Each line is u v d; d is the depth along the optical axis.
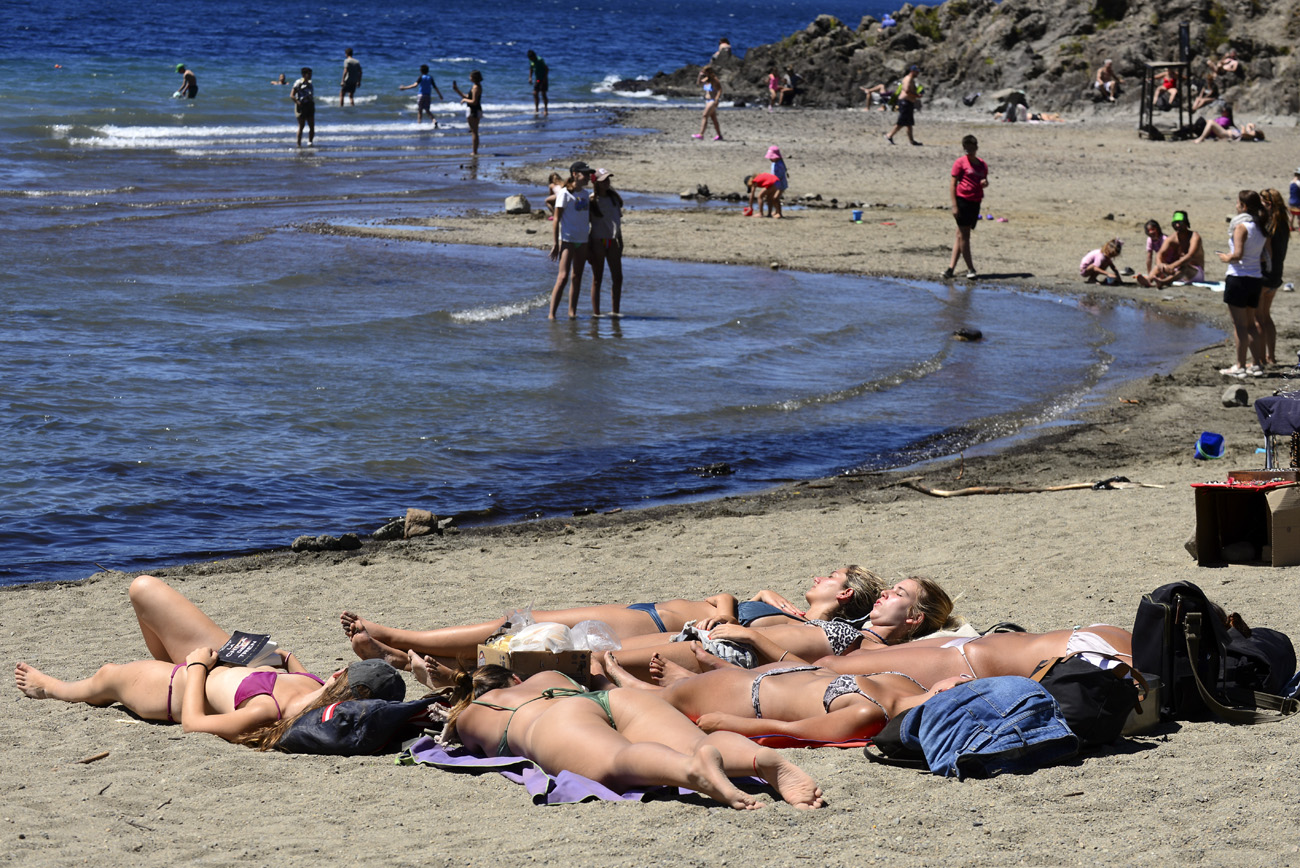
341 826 4.00
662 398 12.17
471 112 32.81
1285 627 5.84
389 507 9.14
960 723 4.28
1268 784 3.96
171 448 10.09
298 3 129.25
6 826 4.00
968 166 17.94
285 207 23.53
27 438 10.04
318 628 6.58
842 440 11.08
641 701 4.52
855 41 55.34
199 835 3.93
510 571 7.67
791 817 3.86
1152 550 7.52
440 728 4.93
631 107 50.25
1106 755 4.37
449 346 13.70
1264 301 12.78
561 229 14.82
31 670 5.66
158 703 5.25
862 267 18.95
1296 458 8.07
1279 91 41.84
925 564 7.53
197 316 14.48
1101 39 46.59
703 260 19.20
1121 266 19.09
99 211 22.03
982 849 3.55
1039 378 13.23
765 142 36.72
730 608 5.81
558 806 4.14
